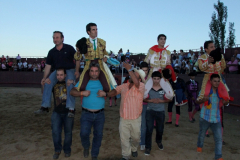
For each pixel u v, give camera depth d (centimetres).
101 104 385
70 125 412
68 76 413
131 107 376
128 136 388
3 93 1456
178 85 650
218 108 412
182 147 488
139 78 401
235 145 506
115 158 427
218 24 2141
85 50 371
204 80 427
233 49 1290
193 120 735
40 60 2542
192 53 1437
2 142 510
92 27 381
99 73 390
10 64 2255
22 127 646
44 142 512
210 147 490
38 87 1989
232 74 919
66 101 399
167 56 483
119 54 1917
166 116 836
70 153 433
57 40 408
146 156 435
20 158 420
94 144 388
